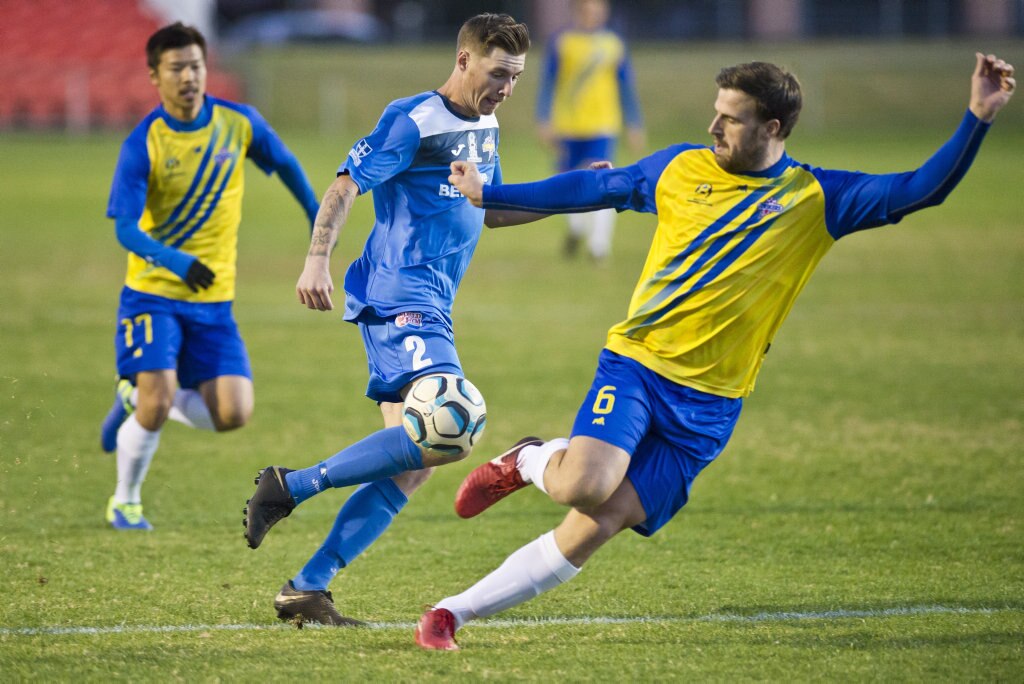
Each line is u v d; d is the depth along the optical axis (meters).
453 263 17.45
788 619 17.17
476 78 16.75
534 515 23.09
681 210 15.23
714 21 170.25
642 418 15.12
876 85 132.75
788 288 15.33
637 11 170.88
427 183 16.95
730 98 14.71
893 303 46.38
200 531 21.73
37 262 53.09
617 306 45.75
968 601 17.95
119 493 21.97
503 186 15.50
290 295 47.84
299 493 16.30
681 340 15.26
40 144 105.75
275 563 19.91
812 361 37.00
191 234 22.16
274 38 157.25
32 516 22.39
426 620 15.73
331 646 15.85
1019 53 139.38
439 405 15.95
